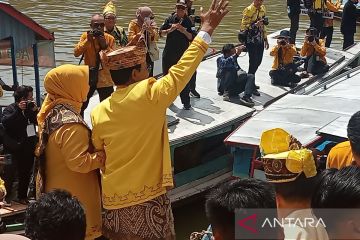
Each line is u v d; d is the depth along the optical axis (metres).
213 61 12.55
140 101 4.55
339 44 17.98
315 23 14.92
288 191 2.90
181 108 9.51
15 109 7.04
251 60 11.02
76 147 4.82
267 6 22.48
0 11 7.71
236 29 19.19
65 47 16.61
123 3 22.45
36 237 2.90
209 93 10.67
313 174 2.90
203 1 23.58
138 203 4.71
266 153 3.26
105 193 4.82
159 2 22.89
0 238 3.07
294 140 3.28
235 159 8.34
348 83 9.69
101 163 4.83
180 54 8.97
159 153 4.69
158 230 4.75
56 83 4.98
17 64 8.49
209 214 2.52
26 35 7.98
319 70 12.15
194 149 8.72
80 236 2.95
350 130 3.65
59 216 2.89
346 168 2.58
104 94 8.66
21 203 7.13
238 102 10.44
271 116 8.18
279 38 11.57
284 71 11.56
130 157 4.67
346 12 15.20
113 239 4.90
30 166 7.11
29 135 7.04
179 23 8.93
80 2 22.22
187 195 8.42
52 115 4.95
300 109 8.30
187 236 8.25
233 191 2.51
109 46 8.70
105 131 4.70
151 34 8.56
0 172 7.20
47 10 20.84
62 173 5.00
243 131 7.85
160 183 4.73
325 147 7.23
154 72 10.66
